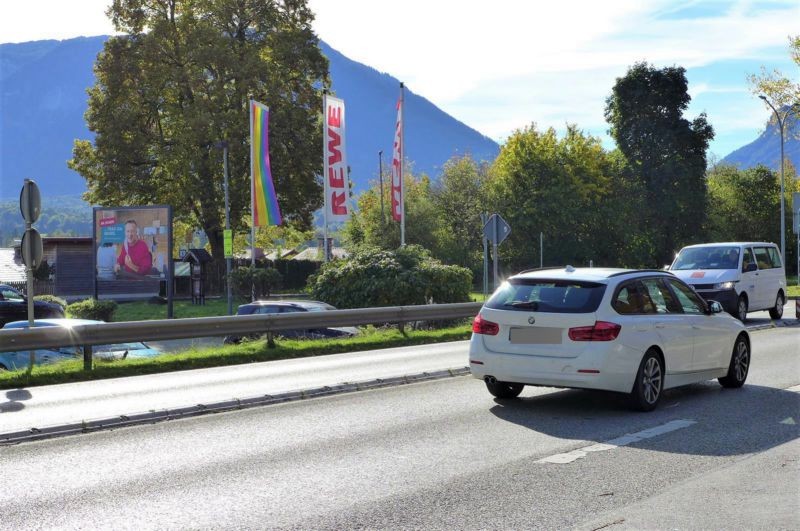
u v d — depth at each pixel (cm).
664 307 1039
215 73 5312
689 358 1050
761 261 2380
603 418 931
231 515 569
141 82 5231
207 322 1662
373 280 2584
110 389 1238
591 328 938
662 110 7425
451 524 544
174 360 1560
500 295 1023
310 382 1241
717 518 552
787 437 818
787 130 4875
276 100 5231
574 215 6606
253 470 700
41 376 1356
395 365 1479
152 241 3872
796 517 553
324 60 5609
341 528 538
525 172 6638
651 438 818
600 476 668
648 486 636
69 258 5466
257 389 1177
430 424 899
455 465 709
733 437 821
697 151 7438
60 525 552
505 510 574
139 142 5134
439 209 6644
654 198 7294
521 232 6531
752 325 2091
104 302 3472
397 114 3294
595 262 6856
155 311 4316
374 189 7850
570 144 6956
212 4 5281
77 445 823
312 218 5738
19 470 716
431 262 2720
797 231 3619
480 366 1000
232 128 4997
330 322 1894
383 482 654
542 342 961
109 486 655
